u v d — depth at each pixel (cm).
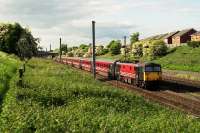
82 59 8106
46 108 2386
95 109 2411
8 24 8175
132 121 2105
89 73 6731
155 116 2303
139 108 2556
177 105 3111
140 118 2223
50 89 3064
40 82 3491
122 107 2561
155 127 2002
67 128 1908
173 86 4584
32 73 4759
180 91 4069
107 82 5156
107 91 3075
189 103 3212
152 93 3922
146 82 4306
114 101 2689
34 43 8431
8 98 2500
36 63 8125
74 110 2345
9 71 4238
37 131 1814
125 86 4625
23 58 8081
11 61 5741
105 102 2638
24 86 3144
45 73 4866
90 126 1984
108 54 14300
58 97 2720
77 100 2688
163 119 2197
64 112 2272
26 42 8056
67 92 2923
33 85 3244
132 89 4309
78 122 2036
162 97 3603
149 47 10125
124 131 1916
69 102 2605
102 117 2161
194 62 8144
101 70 6341
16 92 2653
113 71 5541
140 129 1942
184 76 5894
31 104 2411
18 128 1820
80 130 1892
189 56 8925
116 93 3022
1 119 1956
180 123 2106
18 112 2086
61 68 6562
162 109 2623
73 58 9444
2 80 3206
